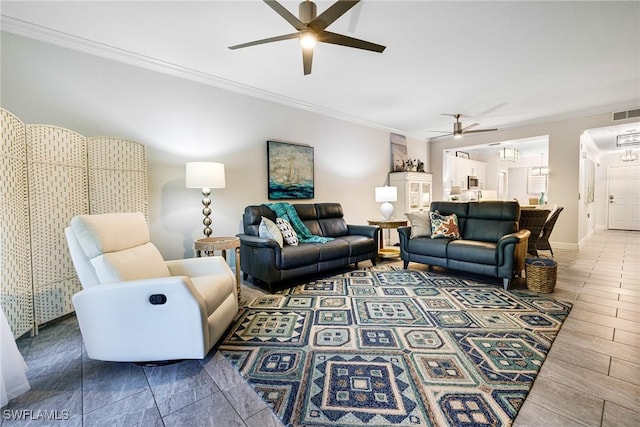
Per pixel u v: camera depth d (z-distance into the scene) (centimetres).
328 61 301
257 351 183
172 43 265
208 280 199
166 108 317
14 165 199
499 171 905
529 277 294
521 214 432
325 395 142
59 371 166
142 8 215
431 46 272
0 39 231
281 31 246
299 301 270
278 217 357
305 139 456
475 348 183
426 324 218
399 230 385
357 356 176
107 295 156
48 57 251
